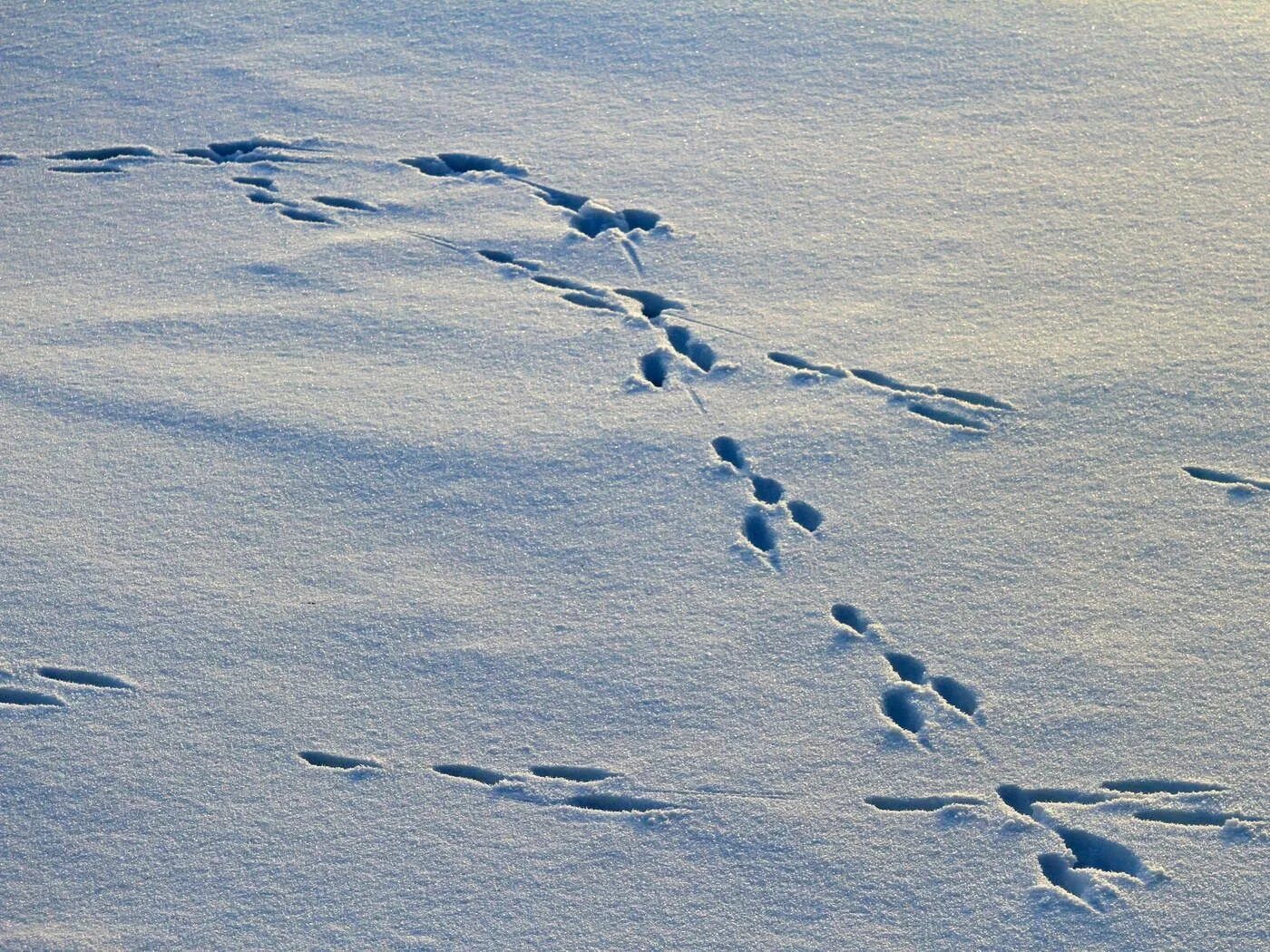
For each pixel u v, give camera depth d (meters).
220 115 4.75
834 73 4.77
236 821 2.62
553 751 2.74
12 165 4.54
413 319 3.84
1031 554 3.07
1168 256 3.86
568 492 3.30
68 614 3.02
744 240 4.06
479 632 2.98
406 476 3.36
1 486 3.33
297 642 2.96
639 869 2.53
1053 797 2.62
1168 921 2.39
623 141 4.51
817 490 3.27
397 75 4.91
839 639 2.93
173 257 4.12
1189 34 4.83
